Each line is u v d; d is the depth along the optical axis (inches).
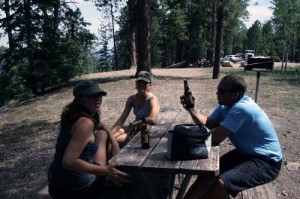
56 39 826.8
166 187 170.9
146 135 131.1
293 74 821.9
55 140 312.2
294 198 161.2
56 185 120.9
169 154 117.6
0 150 302.5
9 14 812.0
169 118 185.2
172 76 764.6
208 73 888.9
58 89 772.6
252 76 738.8
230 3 689.6
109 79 711.7
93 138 119.0
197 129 118.1
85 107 119.5
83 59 935.0
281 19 853.8
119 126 189.3
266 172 125.2
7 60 810.2
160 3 1745.8
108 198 158.9
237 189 120.5
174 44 2482.8
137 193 164.1
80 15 914.7
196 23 2240.4
